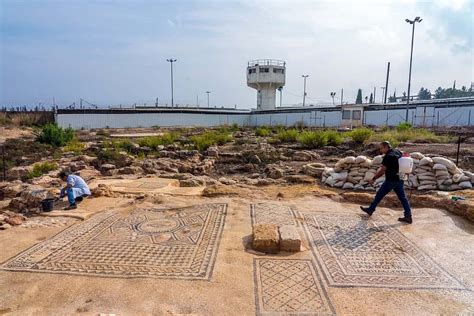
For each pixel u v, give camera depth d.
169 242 5.07
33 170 11.05
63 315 3.26
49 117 32.34
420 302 3.54
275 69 51.06
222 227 5.68
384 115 35.44
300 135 19.47
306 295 3.64
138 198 7.60
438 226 5.75
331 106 42.78
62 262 4.38
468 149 13.28
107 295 3.61
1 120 29.38
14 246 4.88
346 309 3.40
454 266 4.36
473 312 3.37
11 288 3.75
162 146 17.50
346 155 14.62
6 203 7.57
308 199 7.43
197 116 43.91
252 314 3.31
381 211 6.61
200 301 3.52
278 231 5.09
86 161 13.34
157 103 54.00
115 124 37.06
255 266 4.30
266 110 47.03
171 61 50.62
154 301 3.51
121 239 5.18
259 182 9.38
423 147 14.52
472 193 7.06
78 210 6.61
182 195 7.85
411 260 4.51
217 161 14.52
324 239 5.21
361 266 4.33
